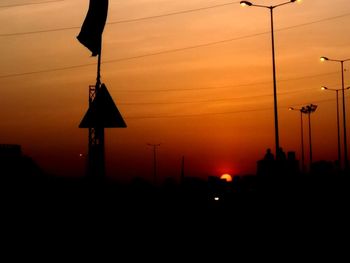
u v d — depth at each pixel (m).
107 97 22.78
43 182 63.03
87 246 25.67
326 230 33.34
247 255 23.45
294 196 67.38
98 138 25.95
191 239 31.31
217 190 103.75
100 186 26.03
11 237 29.92
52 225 36.88
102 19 24.45
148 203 68.75
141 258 22.88
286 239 29.70
